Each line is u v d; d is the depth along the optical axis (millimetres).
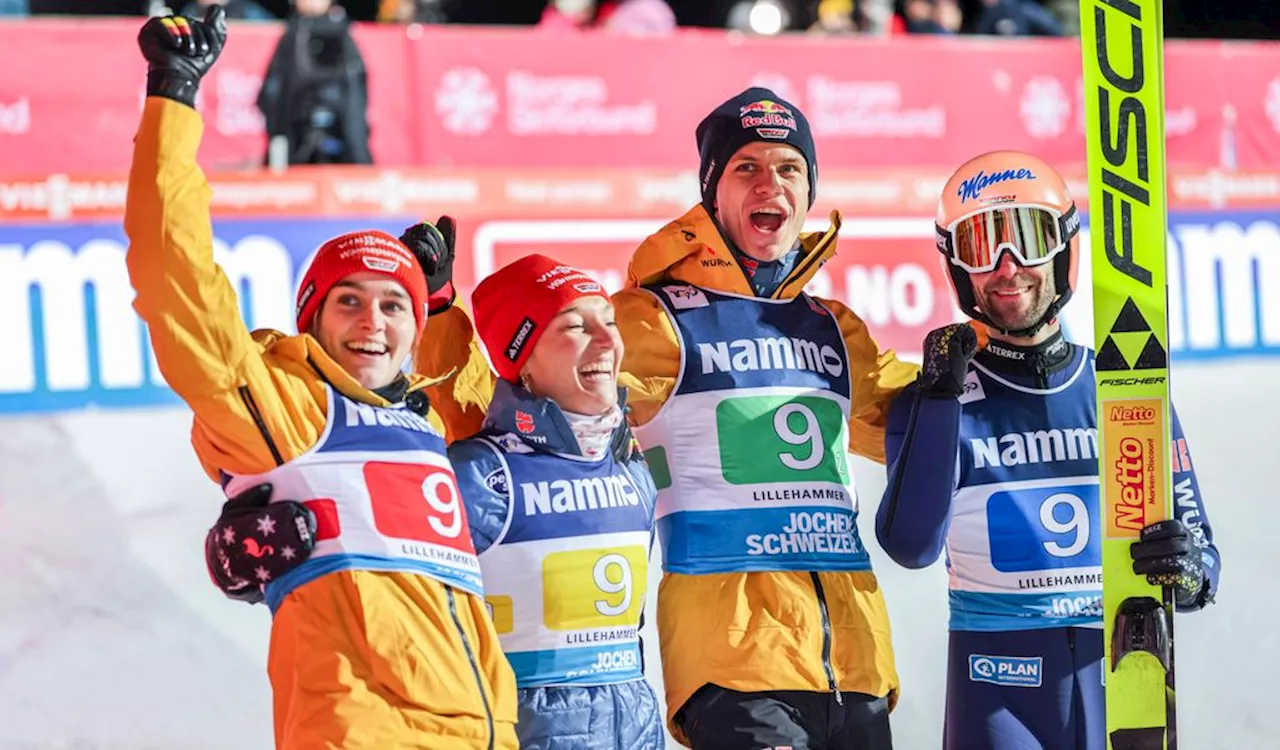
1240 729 8117
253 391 4227
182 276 4090
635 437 5422
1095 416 5598
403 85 10242
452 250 5277
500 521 4809
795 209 5527
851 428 5809
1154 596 5309
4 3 11750
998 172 5590
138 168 4098
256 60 10000
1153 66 5434
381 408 4516
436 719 4215
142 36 4156
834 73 10898
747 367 5375
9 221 9359
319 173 9914
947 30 13078
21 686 7570
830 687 5145
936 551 5355
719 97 10719
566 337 4945
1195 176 11312
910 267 10727
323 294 4578
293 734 4168
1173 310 11117
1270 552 9312
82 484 8781
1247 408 10625
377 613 4230
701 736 5117
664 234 5582
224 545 4266
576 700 4770
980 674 5438
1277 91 11734
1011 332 5602
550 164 10461
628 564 4938
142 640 7941
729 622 5133
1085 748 5391
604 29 12688
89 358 9375
